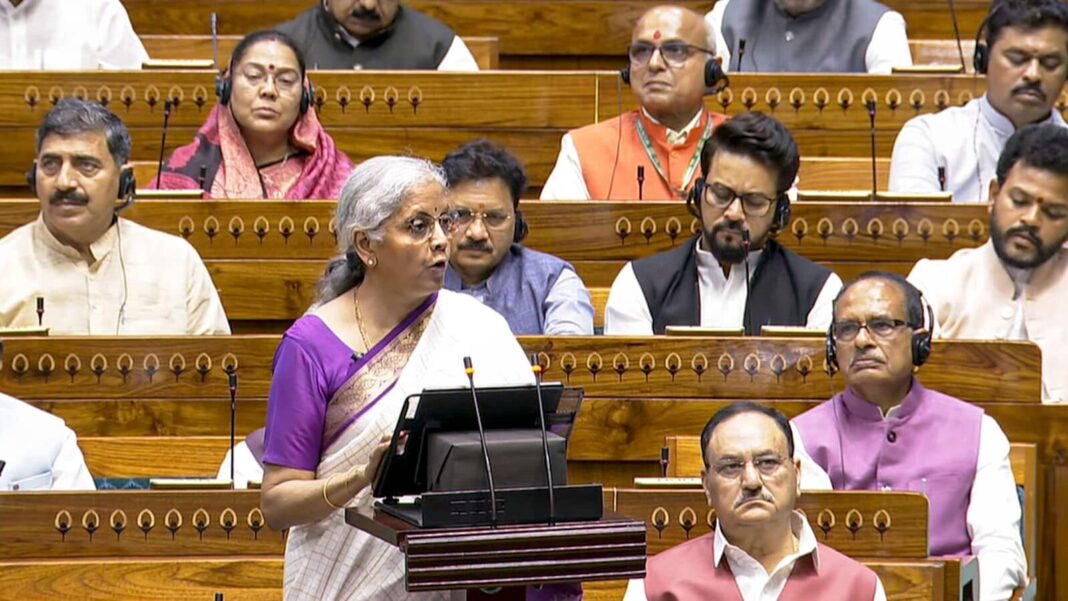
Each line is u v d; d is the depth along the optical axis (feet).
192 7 54.80
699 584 27.48
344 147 45.37
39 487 31.14
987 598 30.19
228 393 34.45
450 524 20.71
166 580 28.58
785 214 36.96
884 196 40.27
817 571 27.35
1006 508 31.24
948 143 43.91
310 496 22.26
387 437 21.45
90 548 29.01
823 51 49.24
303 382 23.02
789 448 27.43
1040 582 33.71
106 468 32.48
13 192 45.11
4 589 28.27
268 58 41.01
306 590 23.31
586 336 34.14
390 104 45.37
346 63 48.06
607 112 45.68
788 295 36.86
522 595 22.35
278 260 39.19
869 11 49.57
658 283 37.24
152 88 44.83
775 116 46.14
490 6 54.65
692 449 31.86
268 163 41.60
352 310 23.47
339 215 23.22
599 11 54.65
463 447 20.95
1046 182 36.91
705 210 36.65
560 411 22.08
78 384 34.35
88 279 37.11
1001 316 37.50
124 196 37.42
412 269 22.91
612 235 39.78
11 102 44.80
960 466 31.53
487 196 36.17
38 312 35.78
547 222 39.78
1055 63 43.24
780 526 27.37
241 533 29.22
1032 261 37.09
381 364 23.17
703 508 29.12
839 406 32.32
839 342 32.12
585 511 21.16
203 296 37.70
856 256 39.99
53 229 36.99
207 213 39.22
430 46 48.60
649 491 29.19
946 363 34.24
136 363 34.42
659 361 34.17
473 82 45.52
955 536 31.30
